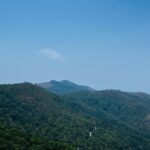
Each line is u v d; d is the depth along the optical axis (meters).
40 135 194.50
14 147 141.62
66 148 161.88
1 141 141.62
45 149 154.12
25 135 161.00
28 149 146.00
